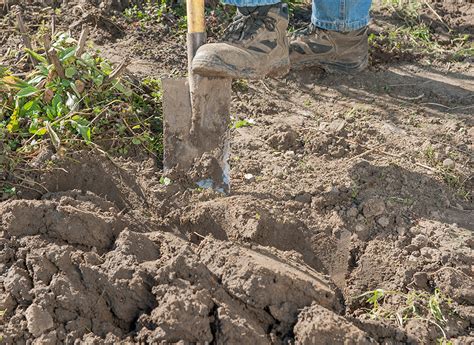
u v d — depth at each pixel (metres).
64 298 2.56
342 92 4.18
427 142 3.67
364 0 4.07
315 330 2.49
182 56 4.38
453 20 5.00
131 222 3.07
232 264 2.69
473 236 3.08
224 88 3.28
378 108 4.01
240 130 3.78
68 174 3.23
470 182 3.44
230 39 3.32
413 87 4.21
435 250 2.96
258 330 2.54
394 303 2.79
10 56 3.95
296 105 4.05
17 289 2.59
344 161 3.52
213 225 3.08
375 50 4.55
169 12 4.77
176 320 2.47
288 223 3.10
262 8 3.30
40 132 3.29
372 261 2.99
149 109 3.69
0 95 3.45
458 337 2.65
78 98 3.48
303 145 3.67
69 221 2.86
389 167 3.46
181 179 3.29
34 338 2.47
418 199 3.28
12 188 3.10
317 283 2.77
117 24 4.58
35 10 4.67
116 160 3.37
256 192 3.29
